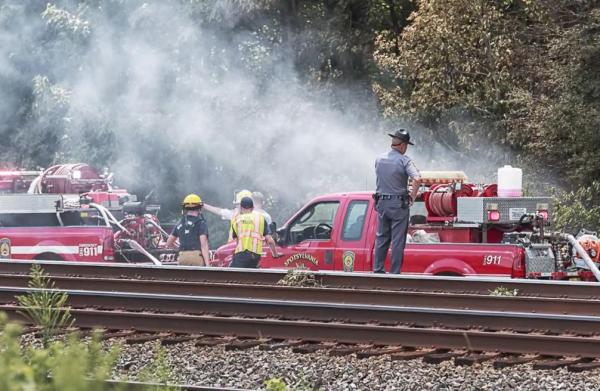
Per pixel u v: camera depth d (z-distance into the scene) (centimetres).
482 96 6762
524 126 6412
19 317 3441
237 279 3966
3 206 5297
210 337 3178
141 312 3456
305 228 4456
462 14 6681
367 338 3025
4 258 5097
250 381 2662
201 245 4556
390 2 7875
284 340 3100
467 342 2888
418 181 3991
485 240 4172
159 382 2097
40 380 1619
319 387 2591
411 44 6806
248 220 4359
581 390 2497
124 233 5484
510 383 2562
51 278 3944
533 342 2841
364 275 3747
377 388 2575
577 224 5728
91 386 1536
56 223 5438
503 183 4288
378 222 4059
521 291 3531
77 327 3334
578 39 6209
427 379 2638
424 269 4069
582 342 2794
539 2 6569
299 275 3803
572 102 6125
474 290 3584
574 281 3706
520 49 6719
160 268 4116
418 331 2964
